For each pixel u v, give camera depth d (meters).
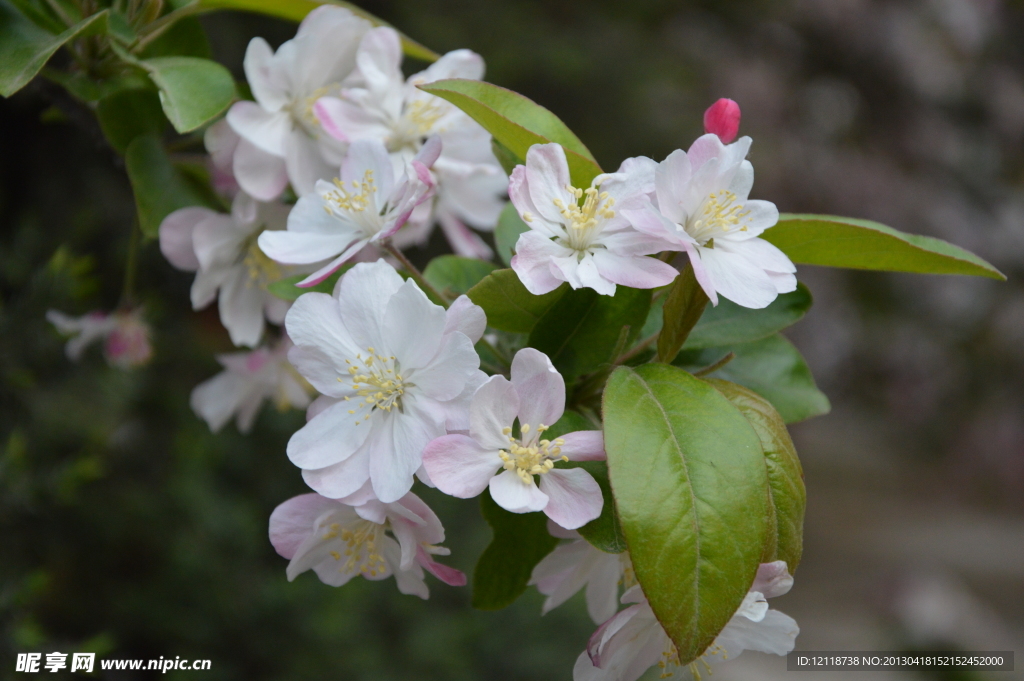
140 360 0.61
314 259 0.48
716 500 0.42
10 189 1.28
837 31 3.01
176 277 1.14
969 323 3.15
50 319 0.61
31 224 0.75
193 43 0.53
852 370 3.42
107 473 1.09
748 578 0.42
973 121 3.17
